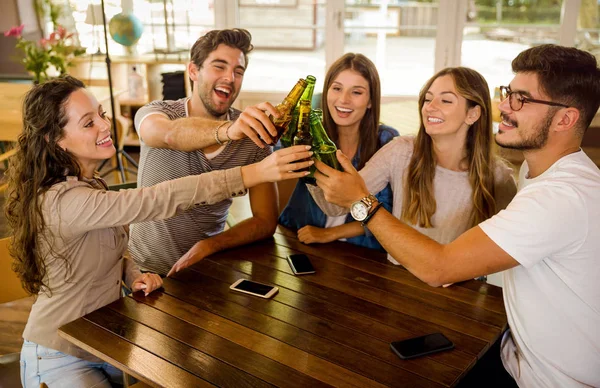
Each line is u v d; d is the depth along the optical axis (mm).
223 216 2041
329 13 5051
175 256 1953
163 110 1866
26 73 4914
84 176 1494
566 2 4812
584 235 1171
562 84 1213
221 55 1813
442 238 1802
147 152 1875
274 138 1420
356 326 1350
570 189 1178
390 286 1558
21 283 1562
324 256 1744
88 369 1484
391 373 1179
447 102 1652
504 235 1191
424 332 1334
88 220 1367
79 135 1394
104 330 1311
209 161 1869
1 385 1509
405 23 5055
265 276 1594
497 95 4090
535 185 1231
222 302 1444
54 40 3824
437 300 1487
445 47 5090
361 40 5137
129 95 4801
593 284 1206
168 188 1384
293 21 5094
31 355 1488
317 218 2014
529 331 1292
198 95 1892
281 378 1154
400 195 1838
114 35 4266
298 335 1306
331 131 2047
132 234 1989
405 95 5219
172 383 1133
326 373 1173
